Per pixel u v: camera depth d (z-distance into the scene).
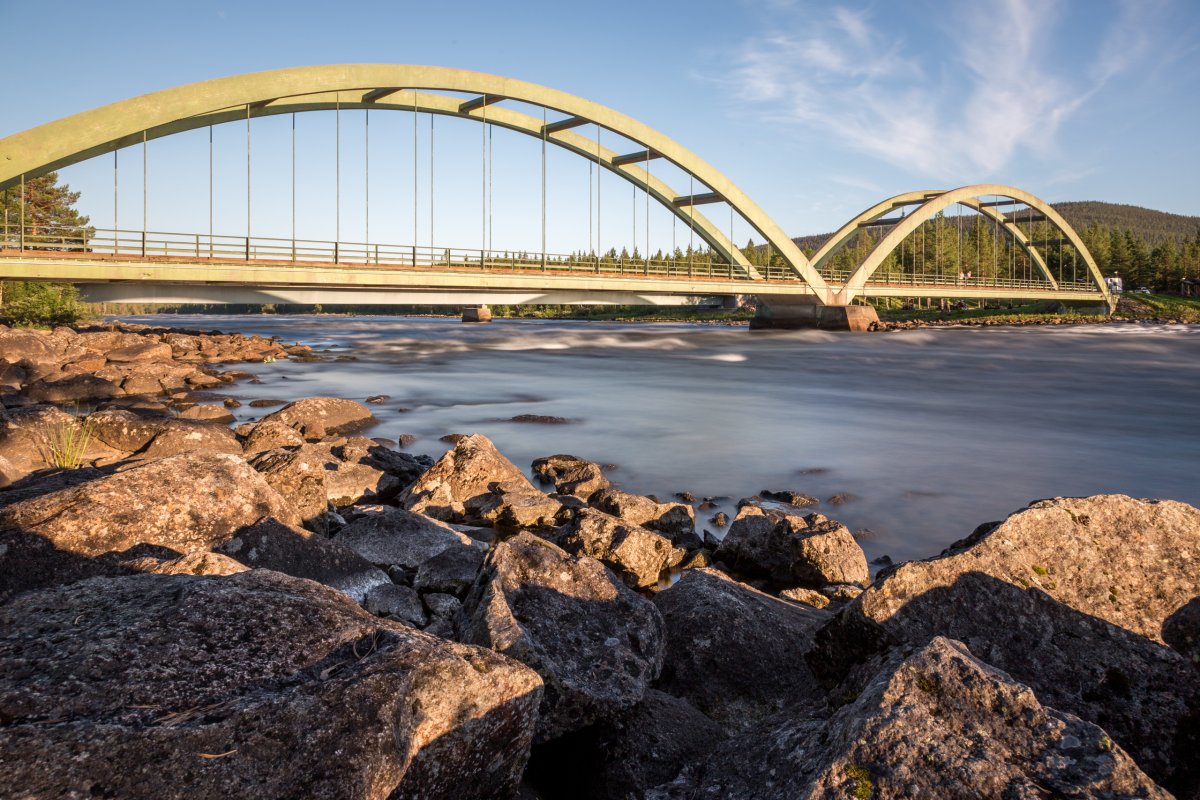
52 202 69.00
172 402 23.27
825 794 2.48
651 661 4.41
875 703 2.74
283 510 5.66
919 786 2.40
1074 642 3.80
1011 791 2.33
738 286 63.19
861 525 11.17
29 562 4.22
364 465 12.74
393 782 2.48
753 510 10.04
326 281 38.47
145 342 36.22
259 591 3.05
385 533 7.85
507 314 161.12
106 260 32.41
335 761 2.35
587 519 8.98
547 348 54.09
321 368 37.22
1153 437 19.45
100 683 2.41
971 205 92.19
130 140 37.00
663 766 3.71
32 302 46.66
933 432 19.92
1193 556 4.09
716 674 4.79
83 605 2.99
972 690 2.68
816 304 74.31
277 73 38.44
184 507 4.98
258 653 2.70
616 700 3.92
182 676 2.51
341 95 46.25
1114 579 4.02
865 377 35.50
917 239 136.12
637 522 10.52
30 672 2.42
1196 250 131.38
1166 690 3.60
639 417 22.02
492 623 4.09
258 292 40.16
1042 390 30.59
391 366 38.84
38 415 11.10
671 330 82.56
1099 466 15.72
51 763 2.08
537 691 3.14
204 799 2.14
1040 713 2.58
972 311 116.69
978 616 3.90
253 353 41.91
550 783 3.88
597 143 59.84
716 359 45.47
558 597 4.67
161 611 2.86
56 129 33.00
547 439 18.09
